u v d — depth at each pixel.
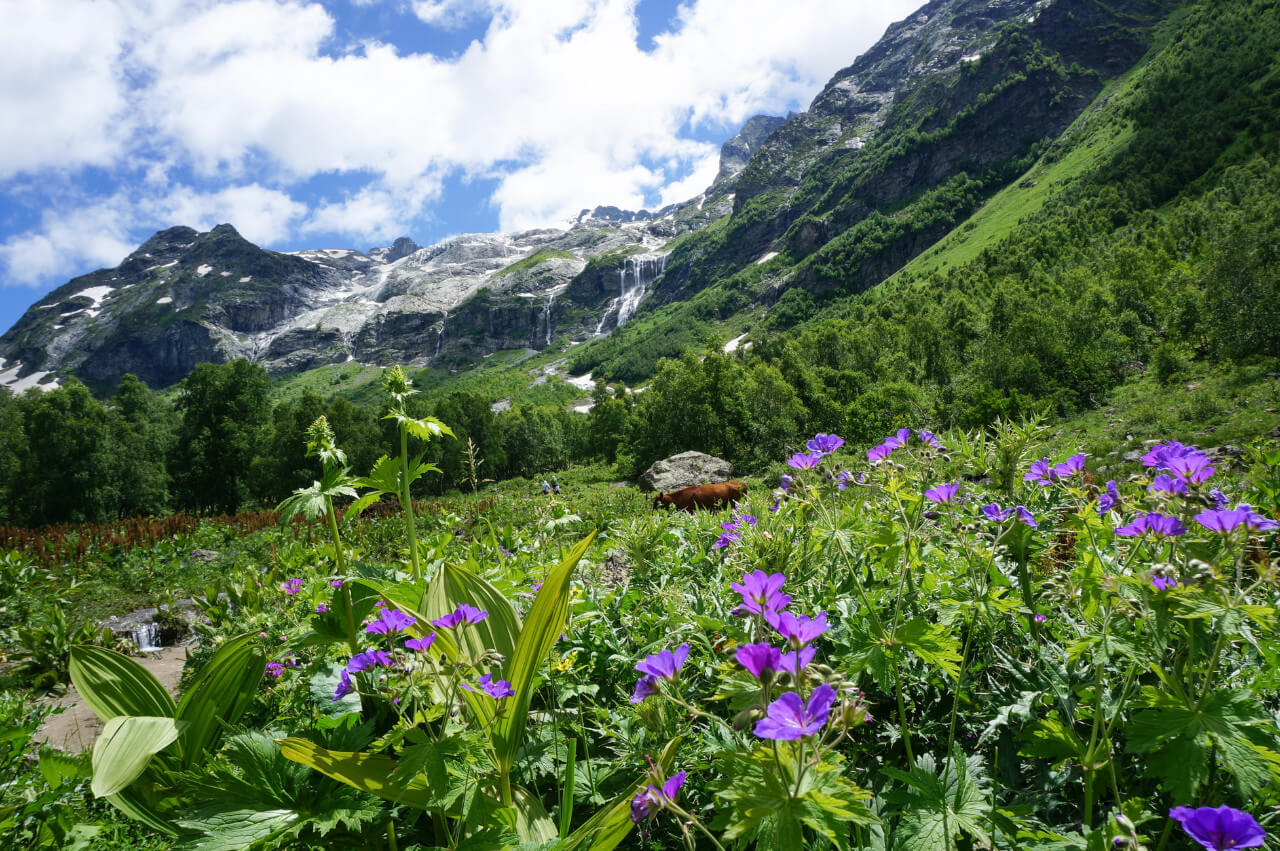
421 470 3.12
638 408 51.25
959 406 34.34
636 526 4.73
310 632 2.90
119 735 2.15
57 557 16.14
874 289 154.12
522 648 2.00
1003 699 2.29
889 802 1.82
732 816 1.27
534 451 66.31
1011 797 2.11
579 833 1.74
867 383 50.25
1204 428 20.09
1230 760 1.50
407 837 2.28
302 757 1.85
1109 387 34.31
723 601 3.30
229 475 55.84
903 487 2.57
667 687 1.71
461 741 1.84
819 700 1.19
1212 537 1.88
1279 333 29.23
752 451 36.94
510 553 6.09
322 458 2.99
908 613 2.54
